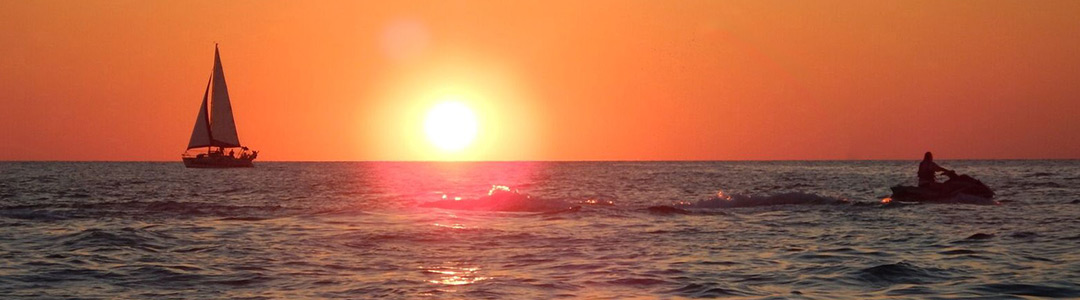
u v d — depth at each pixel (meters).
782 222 26.52
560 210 30.89
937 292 14.05
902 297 13.66
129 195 47.62
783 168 154.00
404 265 17.12
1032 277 15.38
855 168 152.25
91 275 15.73
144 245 19.84
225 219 26.94
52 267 16.56
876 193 49.53
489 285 14.85
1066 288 14.28
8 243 20.03
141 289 14.46
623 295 14.00
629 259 17.98
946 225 25.08
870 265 16.81
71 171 123.31
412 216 28.22
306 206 34.03
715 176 93.75
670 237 22.17
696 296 13.90
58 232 22.41
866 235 22.56
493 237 21.98
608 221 26.75
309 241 20.94
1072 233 22.42
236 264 17.11
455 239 21.52
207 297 13.79
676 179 81.75
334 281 15.23
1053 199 37.22
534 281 15.25
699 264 17.23
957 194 34.69
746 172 116.38
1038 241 20.73
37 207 31.23
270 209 31.16
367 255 18.55
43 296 13.80
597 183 69.50
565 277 15.68
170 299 13.63
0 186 60.50
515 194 33.12
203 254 18.50
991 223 25.56
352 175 102.44
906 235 22.42
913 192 35.00
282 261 17.56
